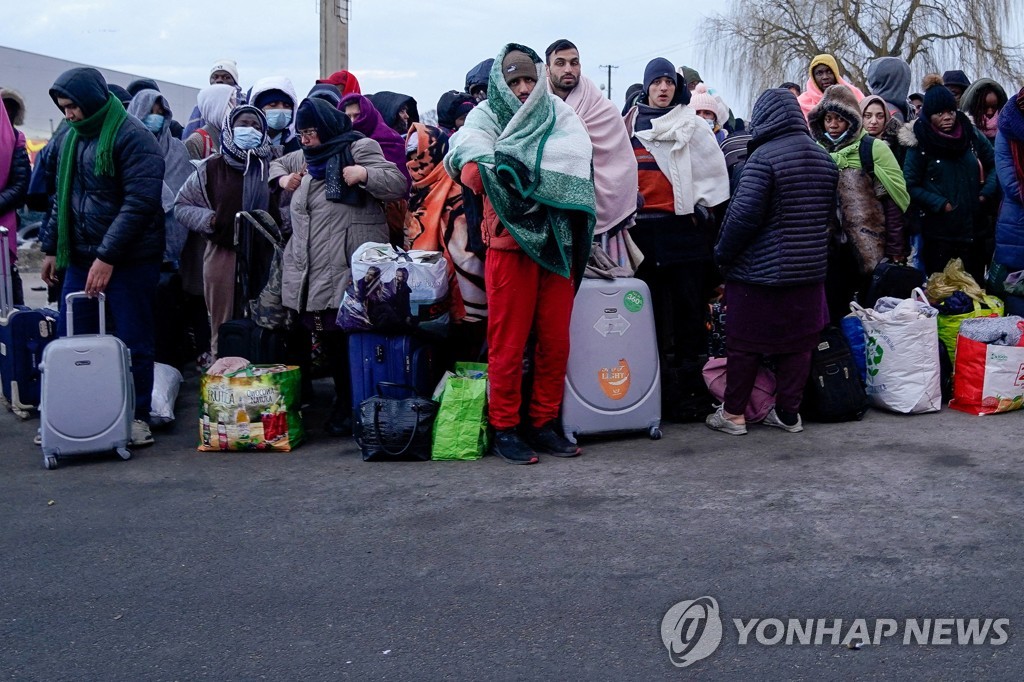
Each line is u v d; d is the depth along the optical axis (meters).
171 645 3.24
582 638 3.21
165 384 6.25
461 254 5.56
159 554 3.98
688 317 5.94
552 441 5.22
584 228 5.00
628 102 7.37
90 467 5.24
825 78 7.98
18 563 3.93
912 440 5.31
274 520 4.34
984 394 5.80
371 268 5.25
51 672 3.10
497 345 5.04
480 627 3.30
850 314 6.14
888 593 3.46
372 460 5.21
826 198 5.26
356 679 3.01
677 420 5.88
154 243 5.62
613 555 3.83
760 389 5.70
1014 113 6.41
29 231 18.77
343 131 5.66
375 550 3.96
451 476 4.91
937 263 6.74
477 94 7.18
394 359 5.33
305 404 6.57
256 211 6.21
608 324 5.33
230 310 6.84
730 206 5.25
